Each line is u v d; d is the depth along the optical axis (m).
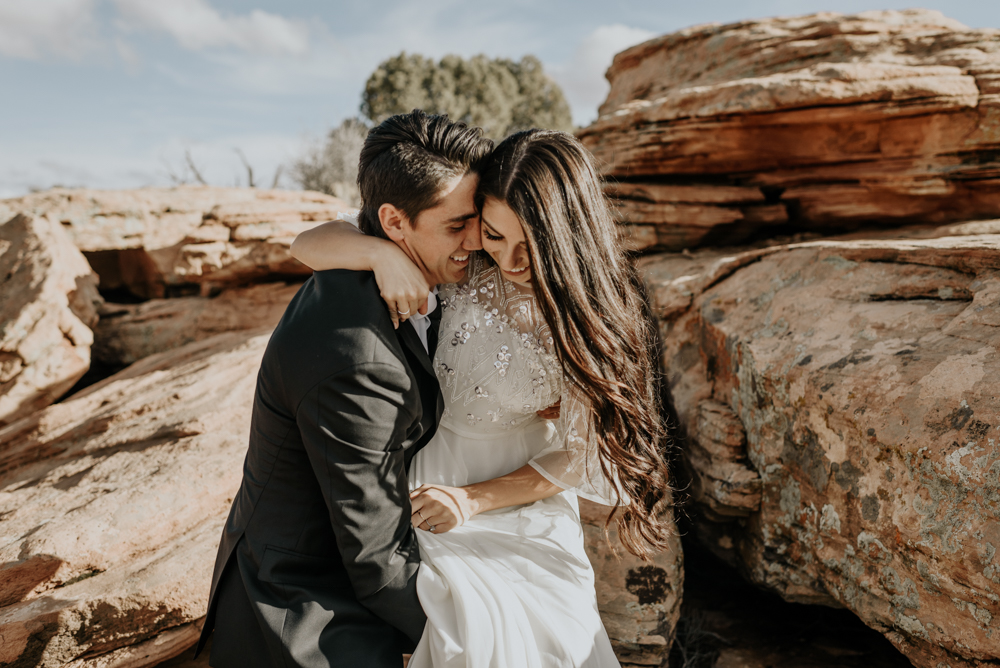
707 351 3.20
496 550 1.77
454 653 1.50
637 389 1.83
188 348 4.96
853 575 2.09
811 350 2.40
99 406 3.90
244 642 1.55
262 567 1.56
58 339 4.70
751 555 2.65
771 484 2.51
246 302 6.13
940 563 1.74
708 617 2.98
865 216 4.21
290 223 6.30
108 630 2.20
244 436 3.18
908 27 4.45
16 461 3.43
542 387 1.85
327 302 1.52
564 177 1.59
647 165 4.65
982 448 1.66
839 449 2.13
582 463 1.92
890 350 2.15
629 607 2.47
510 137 1.65
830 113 3.93
